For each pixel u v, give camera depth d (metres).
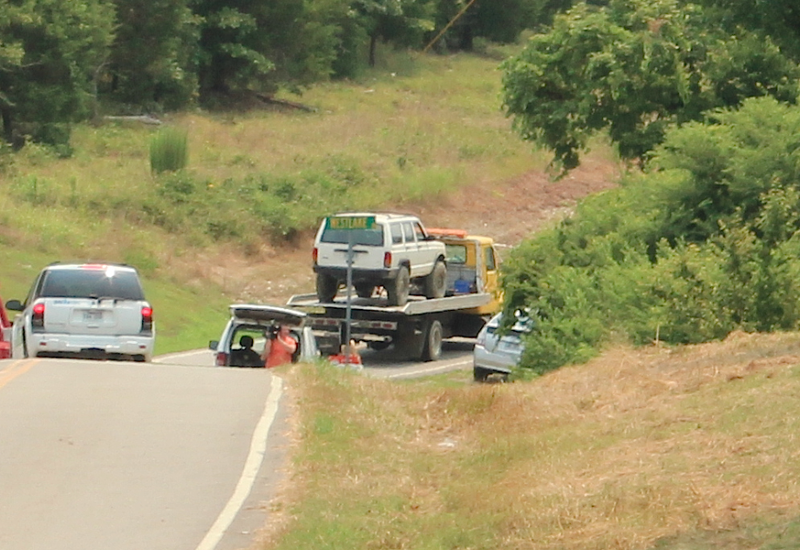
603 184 122.62
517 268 49.06
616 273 42.47
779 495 16.38
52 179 85.62
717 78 56.53
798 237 37.12
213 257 83.12
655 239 46.25
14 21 95.06
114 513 19.16
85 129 105.38
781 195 38.78
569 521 17.02
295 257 88.81
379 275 58.12
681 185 46.59
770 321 34.50
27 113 96.31
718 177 46.03
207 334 66.19
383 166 110.06
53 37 97.06
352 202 97.69
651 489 17.45
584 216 50.34
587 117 58.19
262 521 18.89
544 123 59.69
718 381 25.62
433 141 122.69
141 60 118.44
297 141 115.12
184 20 121.19
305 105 136.00
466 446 25.00
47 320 40.28
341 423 26.16
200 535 18.03
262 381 31.62
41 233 72.62
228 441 24.22
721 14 33.97
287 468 22.22
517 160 122.38
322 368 32.72
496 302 66.12
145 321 40.97
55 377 31.80
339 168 104.94
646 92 56.94
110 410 27.06
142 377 32.16
